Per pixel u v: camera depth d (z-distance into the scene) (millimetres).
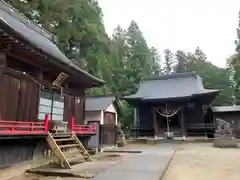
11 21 13492
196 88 30016
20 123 10000
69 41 29359
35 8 25156
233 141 19812
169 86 31922
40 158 11305
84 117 17188
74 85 16297
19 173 9289
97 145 17219
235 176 8539
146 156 13992
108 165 10516
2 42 9109
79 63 28859
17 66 10852
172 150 17547
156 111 29156
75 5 27547
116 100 20781
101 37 30578
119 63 44000
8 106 9680
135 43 52812
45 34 18641
